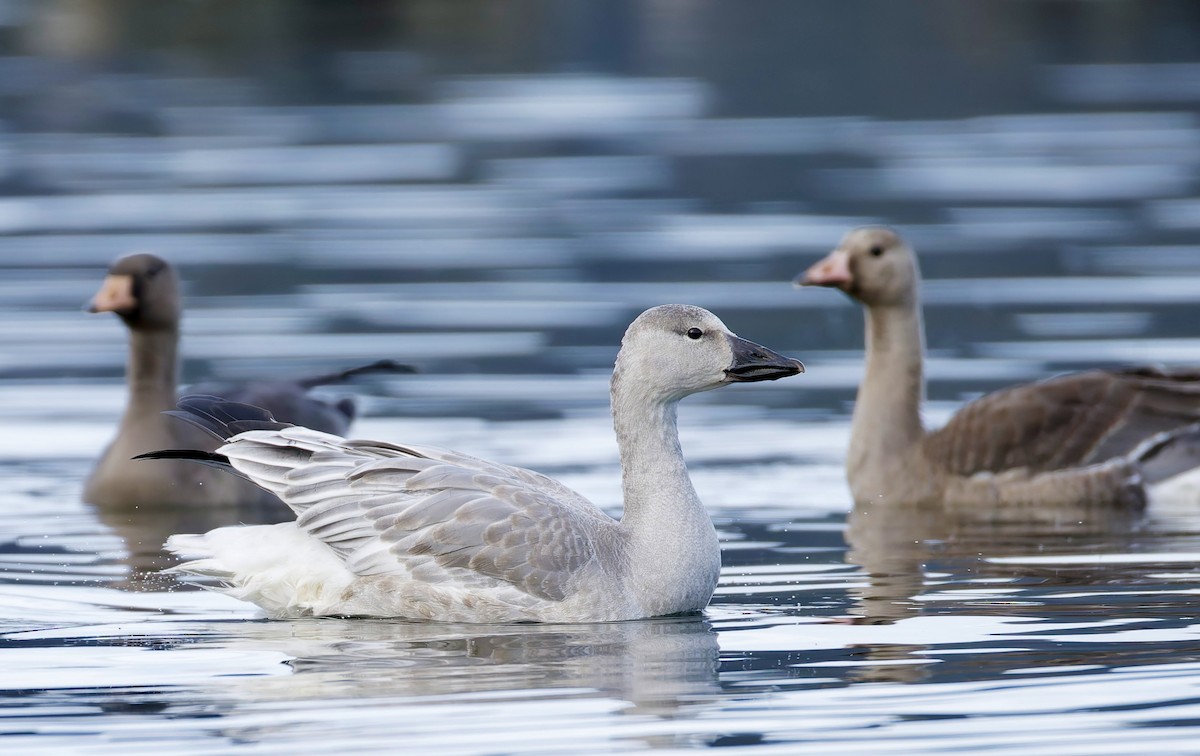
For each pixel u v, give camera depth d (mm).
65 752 7879
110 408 18578
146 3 50219
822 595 11156
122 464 14938
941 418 17672
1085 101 39219
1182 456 14961
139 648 9711
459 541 10281
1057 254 26078
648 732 8086
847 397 19344
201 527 13945
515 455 16297
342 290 24234
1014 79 42094
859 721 8234
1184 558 12211
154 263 15297
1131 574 11648
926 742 7922
